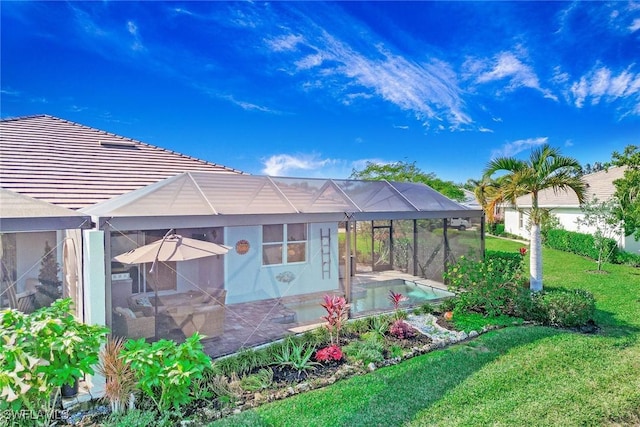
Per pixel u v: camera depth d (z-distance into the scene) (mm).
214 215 10320
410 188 17812
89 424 6781
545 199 34906
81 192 12141
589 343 10312
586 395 7613
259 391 7828
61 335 6582
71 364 6613
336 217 12867
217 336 10711
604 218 21906
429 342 10555
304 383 8188
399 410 7035
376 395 7594
